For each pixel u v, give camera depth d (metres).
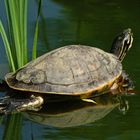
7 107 12.09
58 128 11.52
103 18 18.56
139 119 12.00
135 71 14.42
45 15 18.36
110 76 13.17
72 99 12.83
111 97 13.20
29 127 11.52
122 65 14.82
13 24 13.38
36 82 12.27
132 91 13.50
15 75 12.72
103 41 16.47
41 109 12.38
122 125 11.71
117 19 18.47
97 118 12.10
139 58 15.30
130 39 15.09
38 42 16.09
